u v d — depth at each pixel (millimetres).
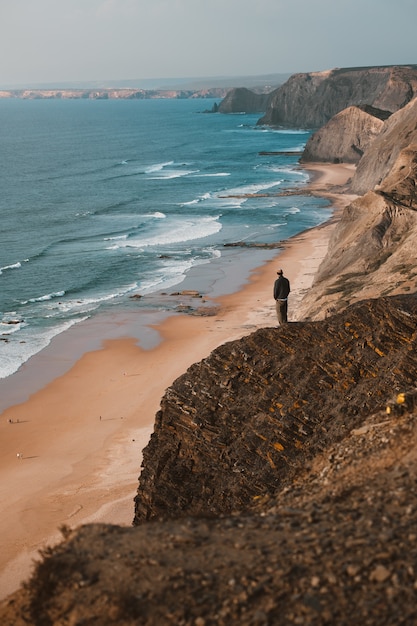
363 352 20938
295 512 13156
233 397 20906
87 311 65625
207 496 19438
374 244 58094
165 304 66875
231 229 101750
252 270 77938
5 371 51594
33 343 57406
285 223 104625
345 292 47312
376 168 123125
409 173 69562
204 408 20859
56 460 37938
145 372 50281
